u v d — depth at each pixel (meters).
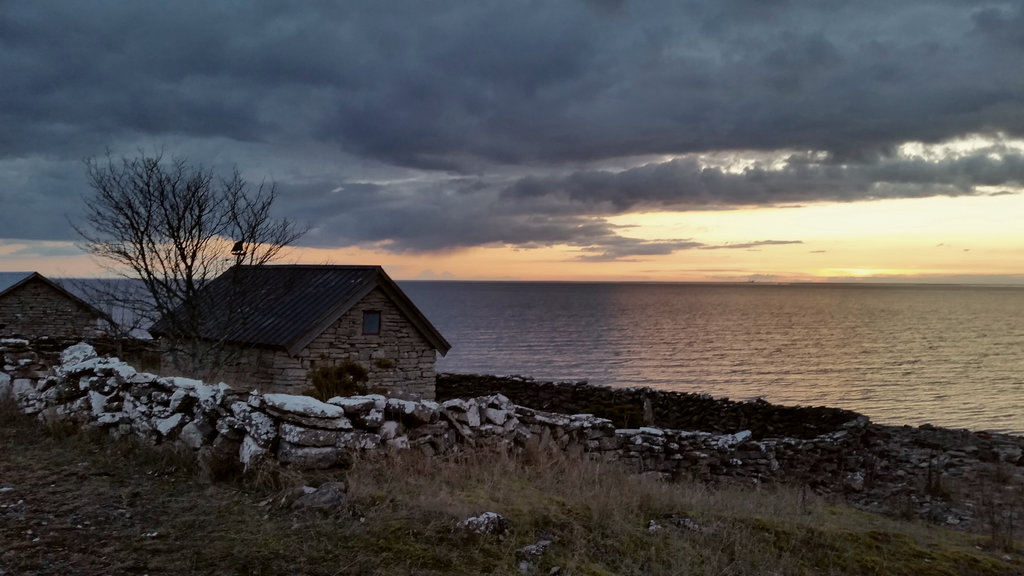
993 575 8.25
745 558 7.72
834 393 67.00
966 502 14.85
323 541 6.57
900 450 19.83
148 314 18.80
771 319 194.12
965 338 136.75
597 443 13.02
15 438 10.20
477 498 8.20
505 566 6.55
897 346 119.94
